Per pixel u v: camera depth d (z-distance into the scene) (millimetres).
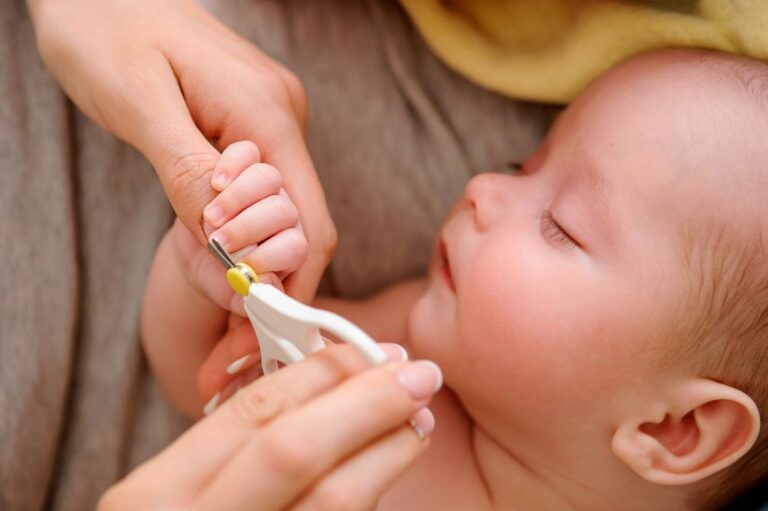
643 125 522
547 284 515
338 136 583
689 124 517
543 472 543
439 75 601
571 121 545
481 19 587
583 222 519
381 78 592
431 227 602
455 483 549
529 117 605
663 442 523
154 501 433
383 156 592
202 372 520
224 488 429
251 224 464
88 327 579
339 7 585
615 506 542
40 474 572
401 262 604
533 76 586
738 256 506
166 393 586
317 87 579
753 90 522
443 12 586
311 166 500
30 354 557
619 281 511
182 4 532
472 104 603
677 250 509
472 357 526
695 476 515
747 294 506
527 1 577
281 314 442
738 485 542
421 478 545
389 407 429
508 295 518
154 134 483
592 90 550
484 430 556
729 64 535
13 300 555
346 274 600
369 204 592
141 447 600
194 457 437
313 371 442
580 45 575
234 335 505
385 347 453
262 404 439
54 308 560
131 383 584
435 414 559
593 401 519
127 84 491
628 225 513
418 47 602
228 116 496
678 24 555
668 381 513
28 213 556
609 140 524
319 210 493
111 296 579
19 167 554
